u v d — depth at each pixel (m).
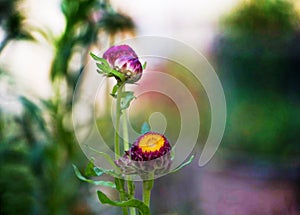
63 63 1.35
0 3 1.38
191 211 2.15
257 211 2.34
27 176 1.43
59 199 1.37
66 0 1.36
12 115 1.40
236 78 3.31
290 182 2.63
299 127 3.10
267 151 2.96
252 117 3.13
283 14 3.30
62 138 1.34
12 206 1.42
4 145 1.39
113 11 1.42
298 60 3.32
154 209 2.09
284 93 3.30
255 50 3.32
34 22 1.41
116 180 0.53
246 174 2.66
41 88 1.50
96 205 1.52
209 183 2.45
